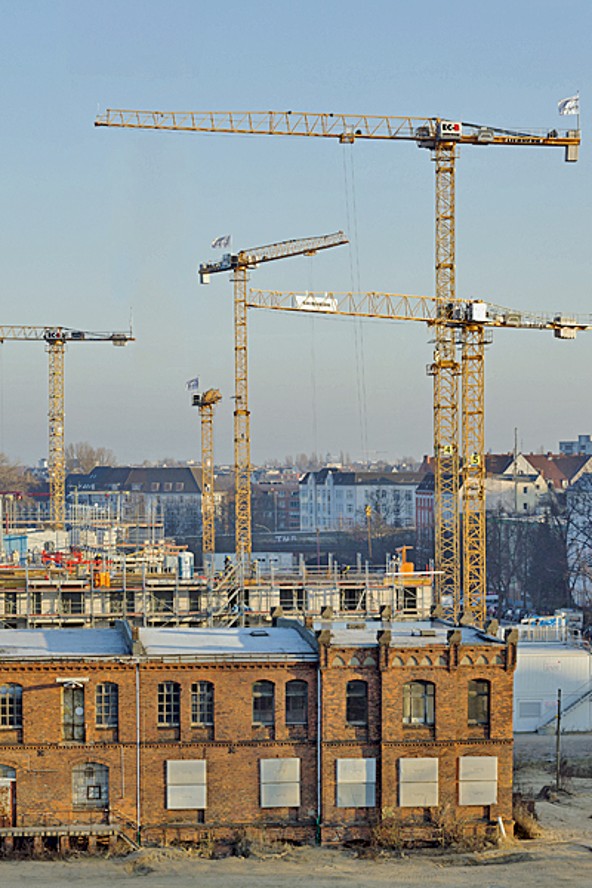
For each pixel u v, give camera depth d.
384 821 135.62
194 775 135.00
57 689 134.00
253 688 136.25
